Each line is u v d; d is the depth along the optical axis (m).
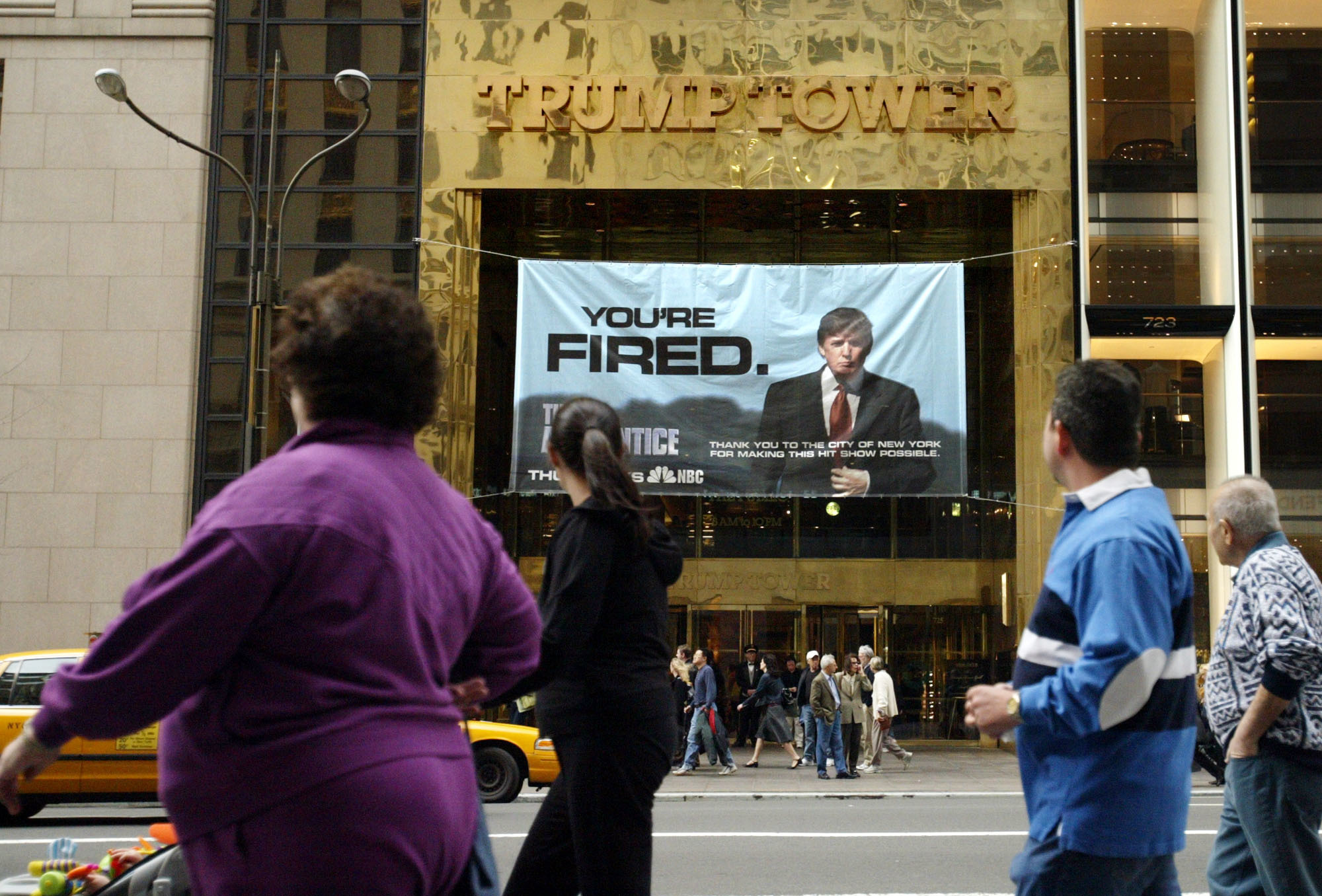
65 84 21.62
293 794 1.80
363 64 21.66
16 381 21.00
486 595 2.28
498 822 10.81
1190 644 2.89
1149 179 21.73
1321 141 21.67
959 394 19.67
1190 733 2.87
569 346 19.83
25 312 21.19
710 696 18.31
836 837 9.80
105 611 20.48
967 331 23.50
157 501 20.72
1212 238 21.53
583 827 3.46
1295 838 3.89
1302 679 3.79
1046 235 21.28
